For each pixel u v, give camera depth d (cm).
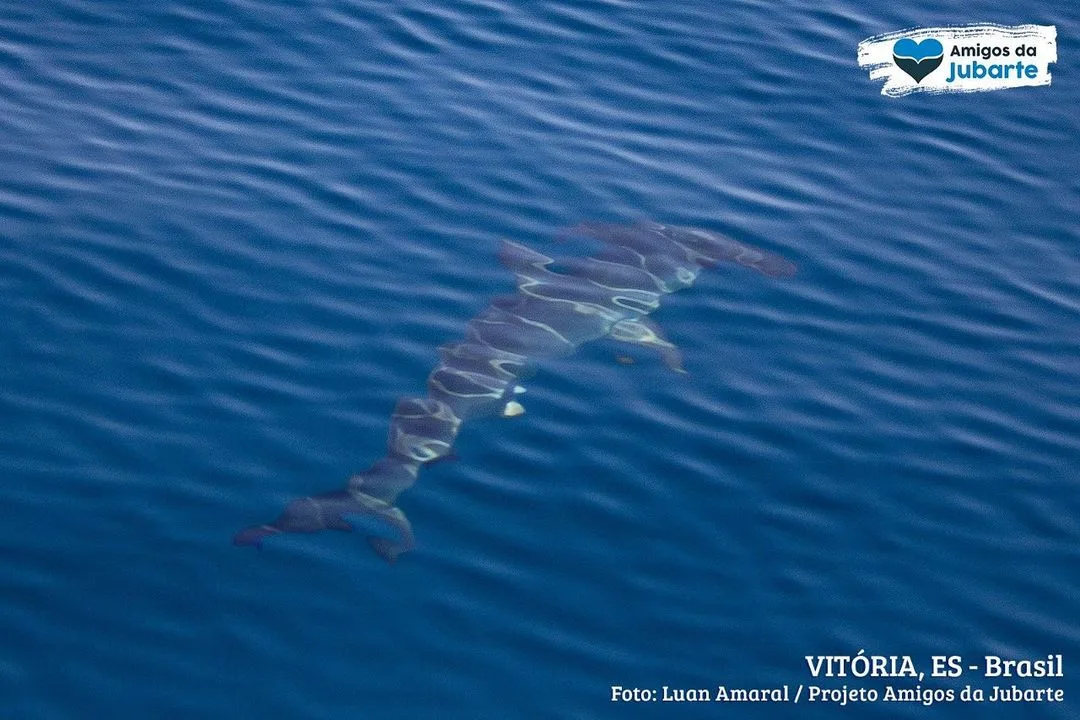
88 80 2014
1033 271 1814
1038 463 1515
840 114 2088
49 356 1559
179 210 1794
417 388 1561
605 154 1964
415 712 1227
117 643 1262
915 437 1543
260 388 1548
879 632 1326
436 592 1331
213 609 1301
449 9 2248
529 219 1833
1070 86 2172
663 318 1688
